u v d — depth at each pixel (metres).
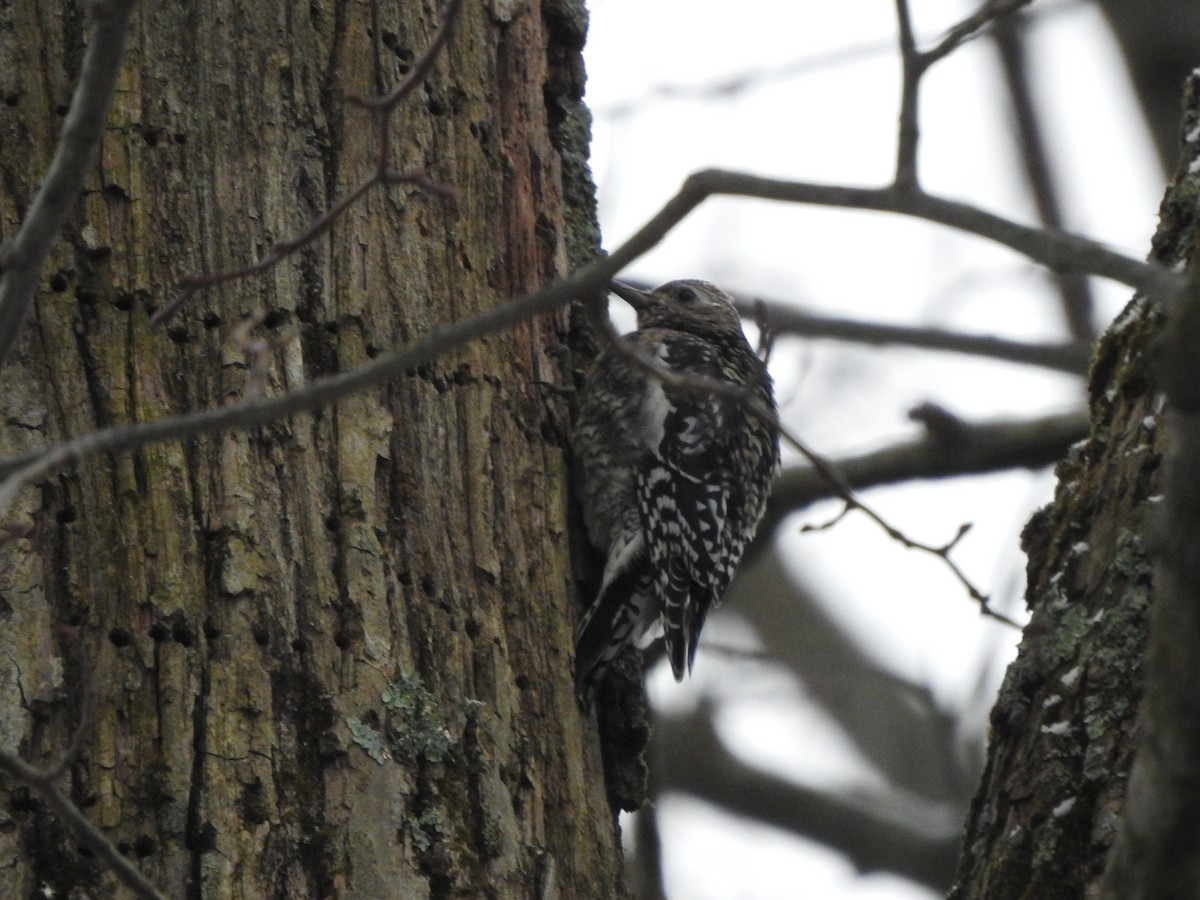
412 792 7.73
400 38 9.18
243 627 7.64
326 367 8.34
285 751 7.52
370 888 7.41
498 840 7.89
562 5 10.58
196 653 7.54
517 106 9.88
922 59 6.01
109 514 7.65
